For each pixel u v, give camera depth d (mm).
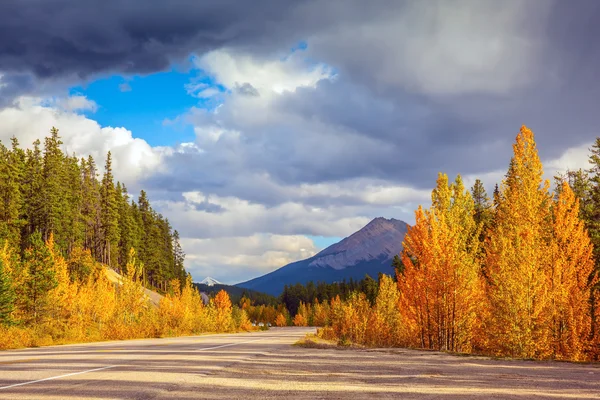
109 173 86562
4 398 7066
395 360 15578
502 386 9188
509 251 24188
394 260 61625
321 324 139375
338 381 9859
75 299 43719
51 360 14125
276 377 10492
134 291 51562
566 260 25688
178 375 10383
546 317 23469
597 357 25750
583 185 39969
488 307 25531
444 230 25609
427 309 25922
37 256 40281
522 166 27641
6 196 62094
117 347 22984
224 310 77562
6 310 35656
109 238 83812
